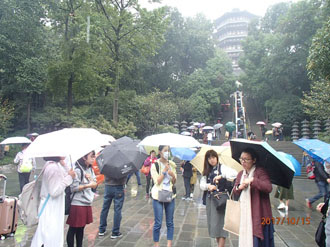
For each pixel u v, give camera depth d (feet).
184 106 94.17
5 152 57.31
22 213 11.62
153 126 72.08
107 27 55.57
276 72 87.61
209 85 108.58
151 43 59.93
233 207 10.61
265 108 109.40
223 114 117.91
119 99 71.82
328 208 10.41
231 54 220.02
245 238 9.89
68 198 12.53
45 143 11.16
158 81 109.50
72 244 12.73
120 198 16.25
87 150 11.30
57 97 73.36
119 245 14.99
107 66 59.98
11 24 56.90
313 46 36.94
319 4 76.23
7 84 71.72
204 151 15.98
